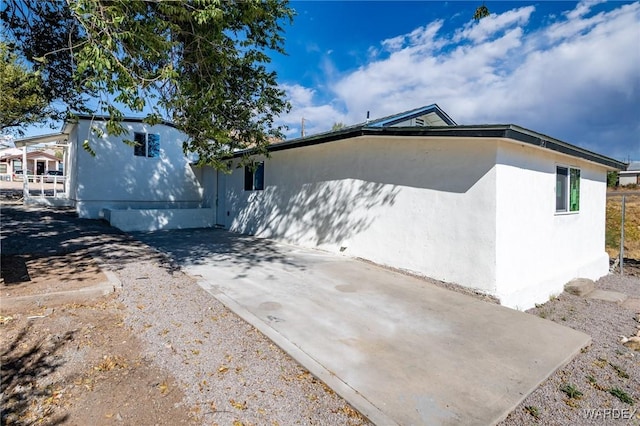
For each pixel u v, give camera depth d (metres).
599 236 9.17
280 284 5.43
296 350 3.25
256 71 6.53
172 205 14.48
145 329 3.55
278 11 5.98
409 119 9.17
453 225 5.70
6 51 5.91
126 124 13.48
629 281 8.40
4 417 2.27
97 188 12.98
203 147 6.16
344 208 7.80
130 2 3.98
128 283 4.93
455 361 3.22
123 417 2.31
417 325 4.02
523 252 5.80
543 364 3.25
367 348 3.38
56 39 5.90
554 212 6.76
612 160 8.47
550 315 5.43
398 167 6.60
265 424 2.28
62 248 7.17
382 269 6.60
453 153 5.72
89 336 3.34
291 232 9.34
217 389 2.63
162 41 4.37
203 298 4.57
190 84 4.88
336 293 5.09
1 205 14.45
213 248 8.41
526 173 5.84
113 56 3.70
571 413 2.68
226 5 4.88
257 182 10.84
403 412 2.42
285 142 8.84
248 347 3.31
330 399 2.58
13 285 4.46
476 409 2.51
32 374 2.73
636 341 4.12
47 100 6.73
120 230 10.38
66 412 2.35
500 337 3.80
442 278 5.82
